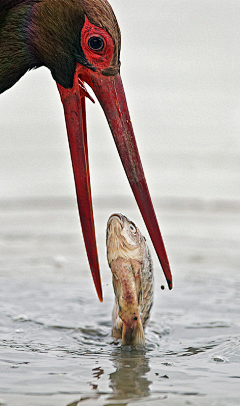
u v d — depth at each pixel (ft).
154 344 26.71
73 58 27.17
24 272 38.73
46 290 35.32
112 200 53.42
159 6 100.32
